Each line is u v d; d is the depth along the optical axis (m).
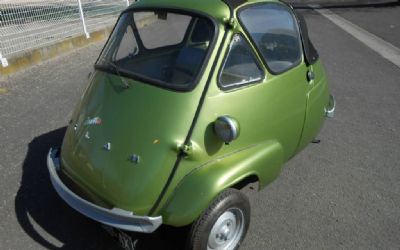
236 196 2.80
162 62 3.13
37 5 8.22
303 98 3.65
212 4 3.13
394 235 3.37
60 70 7.46
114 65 3.28
